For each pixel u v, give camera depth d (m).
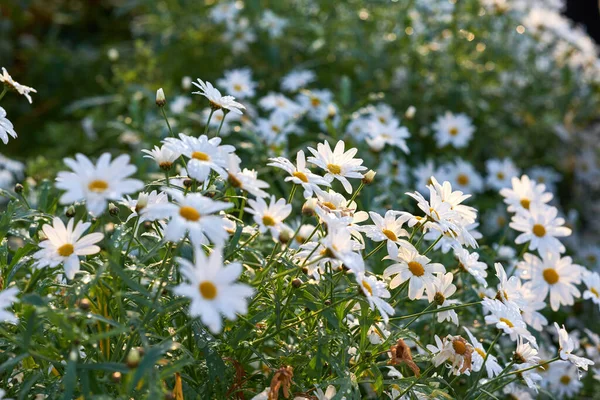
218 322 0.48
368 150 1.08
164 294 0.61
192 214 0.52
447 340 0.63
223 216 0.63
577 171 1.47
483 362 0.64
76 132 1.47
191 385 0.61
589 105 1.51
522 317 0.72
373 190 0.91
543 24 1.47
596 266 1.23
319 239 0.63
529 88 1.45
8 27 1.89
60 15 2.08
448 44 1.38
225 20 1.46
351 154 0.65
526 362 0.65
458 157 1.22
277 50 1.39
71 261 0.56
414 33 1.36
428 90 1.33
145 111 1.23
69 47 1.98
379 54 1.35
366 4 1.43
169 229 0.50
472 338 0.64
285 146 1.01
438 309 0.63
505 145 1.38
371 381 0.62
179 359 0.57
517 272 0.84
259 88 1.38
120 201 0.69
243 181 0.57
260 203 0.57
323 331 0.62
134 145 1.25
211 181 0.64
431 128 1.32
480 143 1.35
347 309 0.64
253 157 0.98
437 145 1.30
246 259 0.75
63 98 1.76
